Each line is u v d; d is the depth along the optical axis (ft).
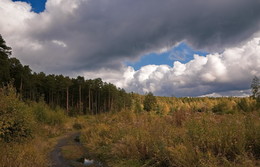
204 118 24.12
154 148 19.63
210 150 16.43
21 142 31.19
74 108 164.04
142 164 19.76
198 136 18.62
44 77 199.93
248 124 19.47
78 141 40.86
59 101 204.03
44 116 64.54
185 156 16.30
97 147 30.86
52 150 31.24
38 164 20.68
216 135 17.78
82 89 220.84
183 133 22.65
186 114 35.35
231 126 19.06
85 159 25.08
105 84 241.35
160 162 18.29
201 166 14.82
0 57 96.32
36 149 27.45
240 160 14.84
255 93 66.28
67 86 187.01
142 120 38.01
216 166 14.17
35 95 172.35
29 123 36.27
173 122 33.19
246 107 69.46
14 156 20.62
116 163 21.72
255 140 16.80
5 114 31.55
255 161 14.60
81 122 78.69
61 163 23.49
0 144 25.53
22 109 36.47
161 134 23.79
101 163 22.81
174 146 19.99
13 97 33.94
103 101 240.94
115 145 26.13
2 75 96.84
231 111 72.33
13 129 32.55
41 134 45.09
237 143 16.49
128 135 27.61
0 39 94.89
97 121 66.54
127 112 63.05
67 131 60.95
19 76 133.69
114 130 35.50
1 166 18.44
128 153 22.61
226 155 16.44
